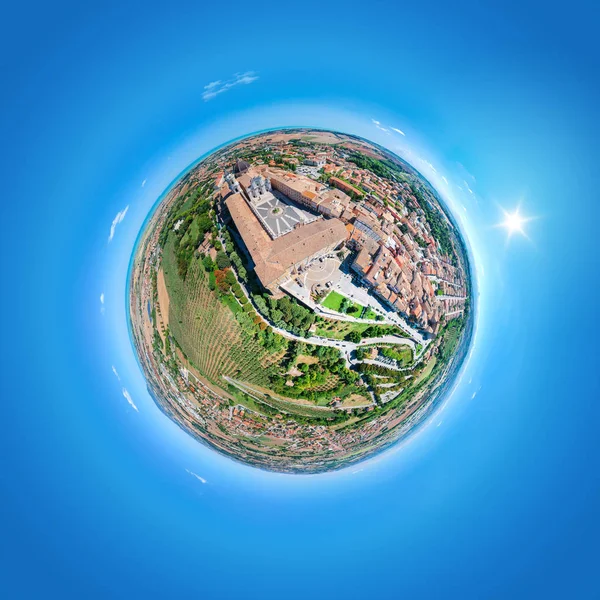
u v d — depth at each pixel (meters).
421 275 187.88
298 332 169.88
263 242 170.62
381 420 172.25
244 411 169.25
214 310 174.25
